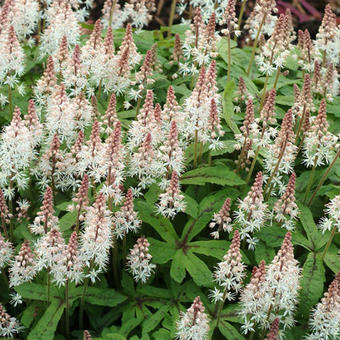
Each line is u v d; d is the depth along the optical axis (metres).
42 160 0.65
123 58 0.71
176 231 0.69
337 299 0.56
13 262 0.63
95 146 0.61
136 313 0.61
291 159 0.67
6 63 0.70
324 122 0.65
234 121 0.73
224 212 0.61
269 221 0.65
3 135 0.61
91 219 0.58
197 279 0.61
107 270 0.65
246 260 0.62
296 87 0.70
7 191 0.65
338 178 0.70
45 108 0.73
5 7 0.75
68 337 0.62
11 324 0.59
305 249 0.67
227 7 0.74
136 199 0.66
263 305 0.58
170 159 0.63
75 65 0.70
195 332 0.55
